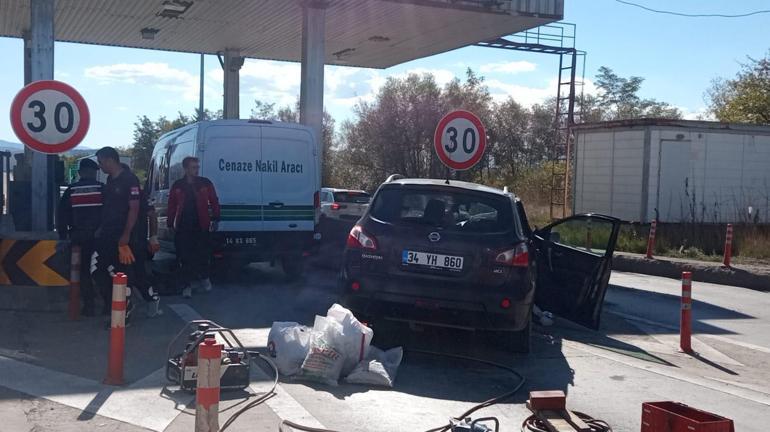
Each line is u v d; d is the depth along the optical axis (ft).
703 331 35.63
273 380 22.50
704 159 76.74
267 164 39.93
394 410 20.52
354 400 21.21
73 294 29.25
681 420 16.53
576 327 34.99
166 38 67.87
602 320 37.22
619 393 23.65
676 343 32.65
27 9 57.57
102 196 28.96
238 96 75.31
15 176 64.64
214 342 15.75
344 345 22.68
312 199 41.01
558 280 33.30
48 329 27.66
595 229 70.64
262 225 39.68
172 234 41.73
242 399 20.68
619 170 77.92
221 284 40.32
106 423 18.35
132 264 29.01
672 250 65.57
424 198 26.66
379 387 22.59
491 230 25.82
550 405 19.38
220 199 38.86
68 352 24.56
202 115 102.58
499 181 133.28
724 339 33.91
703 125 76.38
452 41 65.62
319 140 54.29
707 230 69.56
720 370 28.14
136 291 34.50
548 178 117.19
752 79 123.03
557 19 56.13
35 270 30.58
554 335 32.71
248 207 39.40
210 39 68.03
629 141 76.79
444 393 22.52
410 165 130.93
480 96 143.74
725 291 49.98
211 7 55.21
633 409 21.97
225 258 39.19
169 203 35.45
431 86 132.67
